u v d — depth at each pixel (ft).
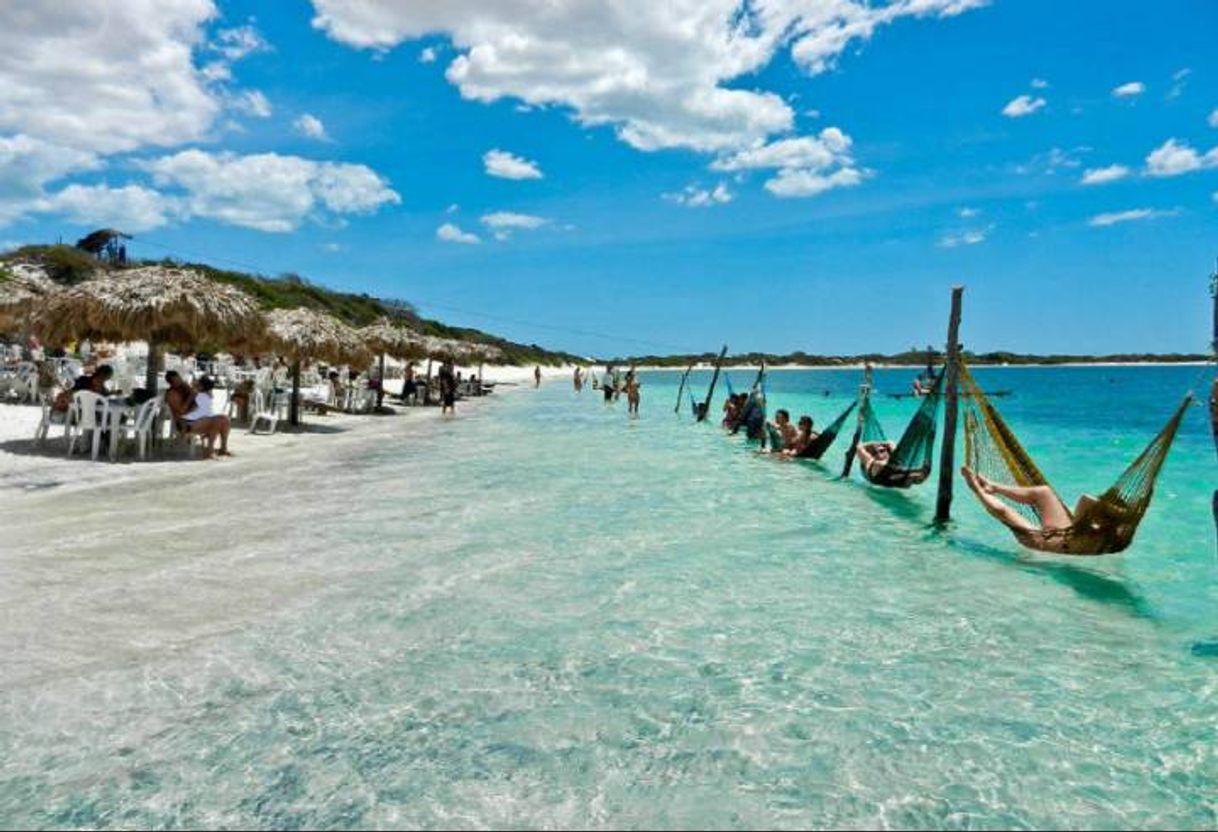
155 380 46.70
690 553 25.13
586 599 20.04
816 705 14.29
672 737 13.00
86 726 12.82
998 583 22.47
